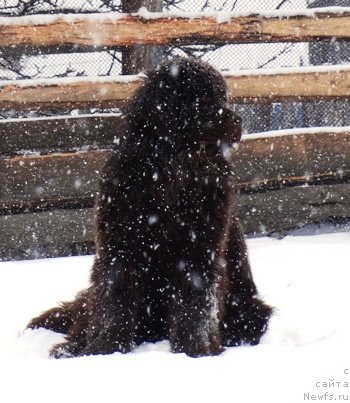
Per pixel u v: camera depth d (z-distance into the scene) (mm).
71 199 22234
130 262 12523
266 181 22594
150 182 12422
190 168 12586
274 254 19750
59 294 17328
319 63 28500
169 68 12719
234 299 14062
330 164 22766
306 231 23281
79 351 12844
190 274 12555
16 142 21922
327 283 16672
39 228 21844
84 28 21844
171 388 8219
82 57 27859
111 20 21938
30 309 16266
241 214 22516
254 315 14031
